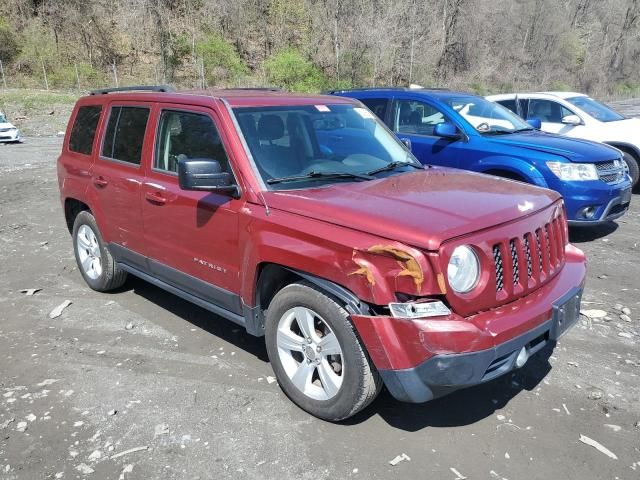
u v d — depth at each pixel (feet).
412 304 9.12
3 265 21.01
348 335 9.88
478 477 9.40
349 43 136.56
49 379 12.63
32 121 88.33
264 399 11.76
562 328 10.57
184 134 13.46
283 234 10.68
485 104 26.68
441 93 26.68
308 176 12.25
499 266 9.91
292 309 10.94
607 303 16.74
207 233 12.47
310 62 132.26
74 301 17.29
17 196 34.68
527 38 179.32
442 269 8.96
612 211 23.08
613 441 10.31
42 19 125.49
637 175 32.12
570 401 11.59
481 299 9.47
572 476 9.39
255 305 11.78
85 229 17.79
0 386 12.35
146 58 128.06
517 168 22.58
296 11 143.43
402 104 27.02
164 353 13.83
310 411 11.05
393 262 9.18
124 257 15.81
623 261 20.76
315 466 9.70
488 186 12.05
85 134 17.51
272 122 12.89
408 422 10.93
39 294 17.93
